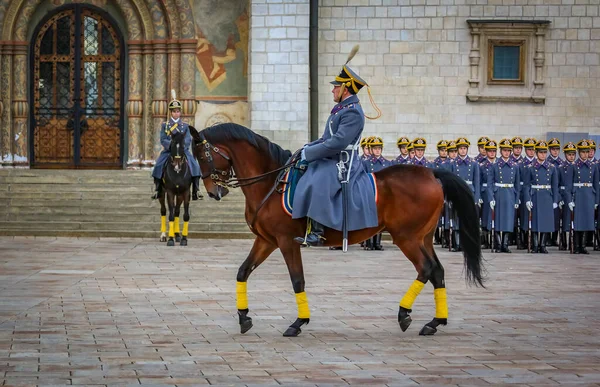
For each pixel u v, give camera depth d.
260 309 12.24
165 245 20.69
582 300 13.19
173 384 8.20
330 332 10.68
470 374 8.59
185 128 20.66
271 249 10.76
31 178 24.03
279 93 26.59
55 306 12.34
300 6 26.42
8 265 16.78
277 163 10.55
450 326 11.10
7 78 27.89
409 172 10.48
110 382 8.24
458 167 21.19
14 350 9.57
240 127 10.59
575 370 8.75
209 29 27.88
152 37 28.00
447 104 27.11
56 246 20.20
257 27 26.56
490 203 20.77
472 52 26.97
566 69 27.05
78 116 28.41
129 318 11.48
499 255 19.92
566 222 20.73
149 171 24.83
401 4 27.00
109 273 15.76
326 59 27.12
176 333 10.55
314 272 16.23
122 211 23.23
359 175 10.34
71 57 28.34
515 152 21.00
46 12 28.25
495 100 27.08
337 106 10.40
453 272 16.55
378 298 13.27
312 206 10.06
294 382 8.28
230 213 23.16
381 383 8.26
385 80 27.05
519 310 12.28
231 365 8.95
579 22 26.97
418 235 10.42
